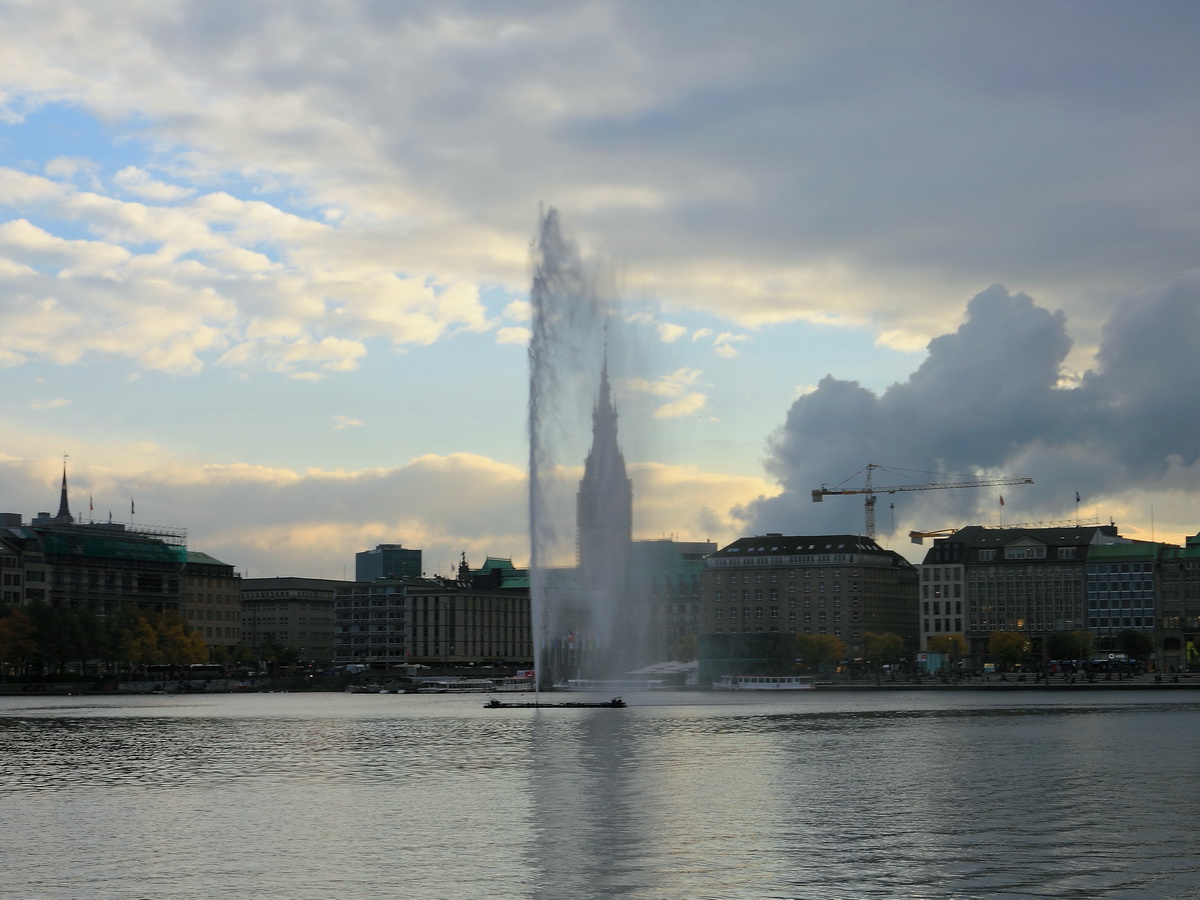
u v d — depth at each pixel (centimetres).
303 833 6581
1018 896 5094
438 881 5375
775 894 5128
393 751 11538
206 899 5088
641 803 7625
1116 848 6078
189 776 9469
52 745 12650
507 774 9338
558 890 5206
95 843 6331
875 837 6378
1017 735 13125
